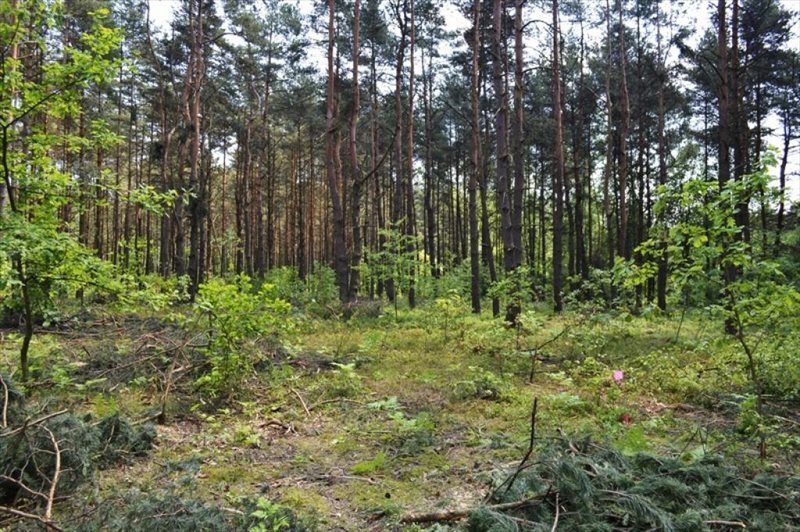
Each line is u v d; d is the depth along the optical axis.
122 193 6.03
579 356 8.68
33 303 6.16
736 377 6.28
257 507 3.14
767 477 3.35
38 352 7.50
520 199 16.86
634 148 29.28
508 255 12.37
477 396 6.41
